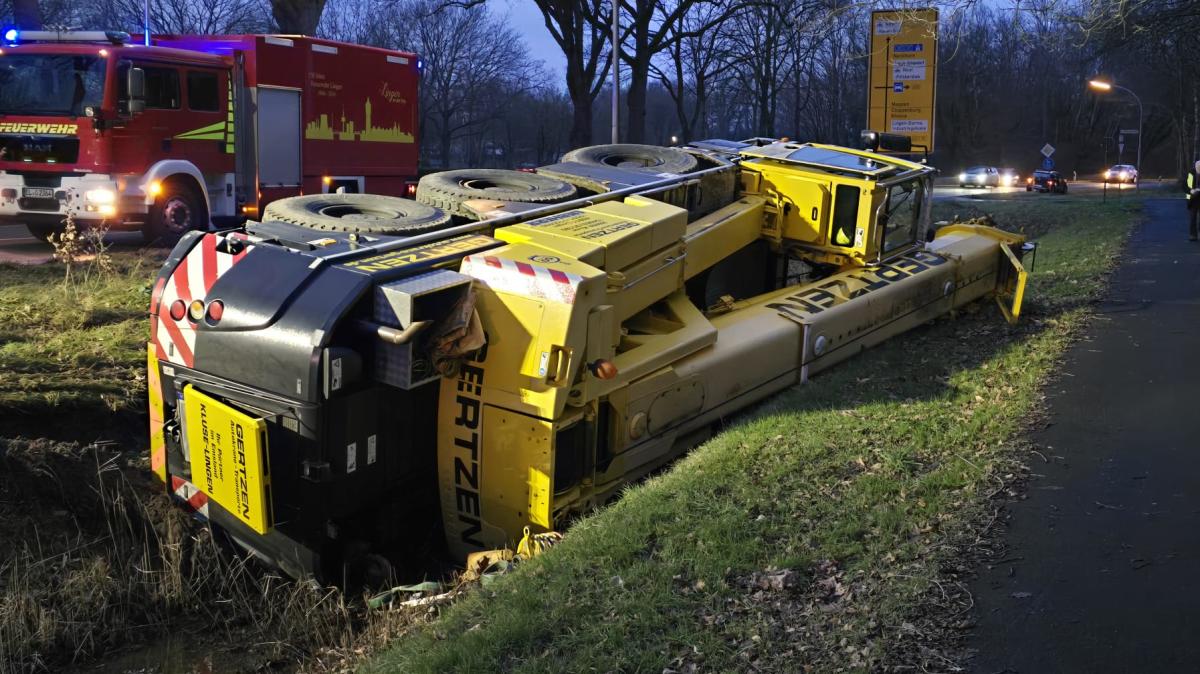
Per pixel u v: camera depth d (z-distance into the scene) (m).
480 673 3.85
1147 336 9.26
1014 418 6.72
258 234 5.76
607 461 6.05
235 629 5.56
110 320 8.92
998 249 10.49
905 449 6.10
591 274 5.50
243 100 15.39
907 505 5.25
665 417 6.44
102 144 13.30
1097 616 4.14
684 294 7.27
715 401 6.91
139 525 6.25
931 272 9.23
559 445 5.51
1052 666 3.79
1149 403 7.06
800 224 8.91
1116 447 6.16
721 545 4.78
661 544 4.88
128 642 5.45
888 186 8.83
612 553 4.78
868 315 8.42
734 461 5.96
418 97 19.25
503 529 5.74
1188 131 52.44
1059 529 4.97
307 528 5.30
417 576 6.02
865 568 4.56
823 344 7.93
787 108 62.97
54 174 13.48
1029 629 4.05
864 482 5.55
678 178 7.86
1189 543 4.79
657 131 78.69
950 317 10.09
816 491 5.50
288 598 5.68
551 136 71.00
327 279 5.21
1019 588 4.38
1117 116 84.06
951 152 88.75
